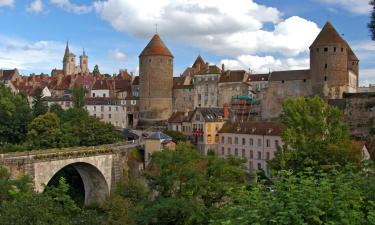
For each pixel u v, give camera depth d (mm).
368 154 72125
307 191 18844
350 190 19422
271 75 113438
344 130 65688
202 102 129750
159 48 131250
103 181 77375
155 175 48562
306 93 106500
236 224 18141
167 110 132375
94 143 93750
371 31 28062
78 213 37125
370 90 115312
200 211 39750
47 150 70875
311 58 105375
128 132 117688
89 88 169000
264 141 87188
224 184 44375
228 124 100312
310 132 64750
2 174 51844
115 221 42000
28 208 27547
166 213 39781
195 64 156000
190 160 46719
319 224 17406
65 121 102688
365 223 17797
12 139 98000
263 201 18734
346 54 103750
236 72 126312
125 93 157750
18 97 107875
